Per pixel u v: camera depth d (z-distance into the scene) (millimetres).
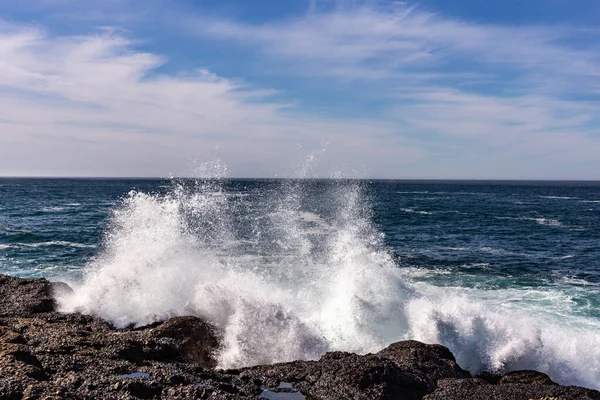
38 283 11320
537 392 6430
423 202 63406
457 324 10156
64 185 121625
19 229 29578
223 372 7098
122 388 5609
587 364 9461
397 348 8312
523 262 21625
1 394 5129
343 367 6805
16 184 130375
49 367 6152
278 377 6887
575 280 18031
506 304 14258
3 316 9484
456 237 29578
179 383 6102
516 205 60938
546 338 10016
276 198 41281
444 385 6719
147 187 103312
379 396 6242
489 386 6680
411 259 22078
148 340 7492
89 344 7188
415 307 10703
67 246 23812
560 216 44781
